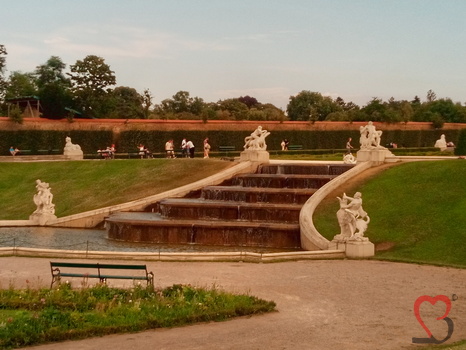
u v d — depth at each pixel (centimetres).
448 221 2873
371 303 1752
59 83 9819
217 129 7000
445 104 10800
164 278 2088
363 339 1386
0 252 2578
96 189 4622
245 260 2466
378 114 9244
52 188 4753
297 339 1382
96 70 9756
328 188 3591
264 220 3456
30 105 7725
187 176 4634
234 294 1756
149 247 3086
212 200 3897
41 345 1335
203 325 1507
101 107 9594
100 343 1350
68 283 1830
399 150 6662
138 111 10050
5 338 1321
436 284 2025
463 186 3238
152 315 1513
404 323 1535
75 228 3894
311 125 7488
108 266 1805
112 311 1541
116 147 6638
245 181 4191
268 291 1895
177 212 3634
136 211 4053
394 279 2103
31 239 3353
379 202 3309
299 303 1744
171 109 13038
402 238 2817
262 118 10725
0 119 6312
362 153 4097
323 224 3111
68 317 1459
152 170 4847
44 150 6384
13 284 1916
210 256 2481
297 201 3653
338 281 2062
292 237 3130
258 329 1466
